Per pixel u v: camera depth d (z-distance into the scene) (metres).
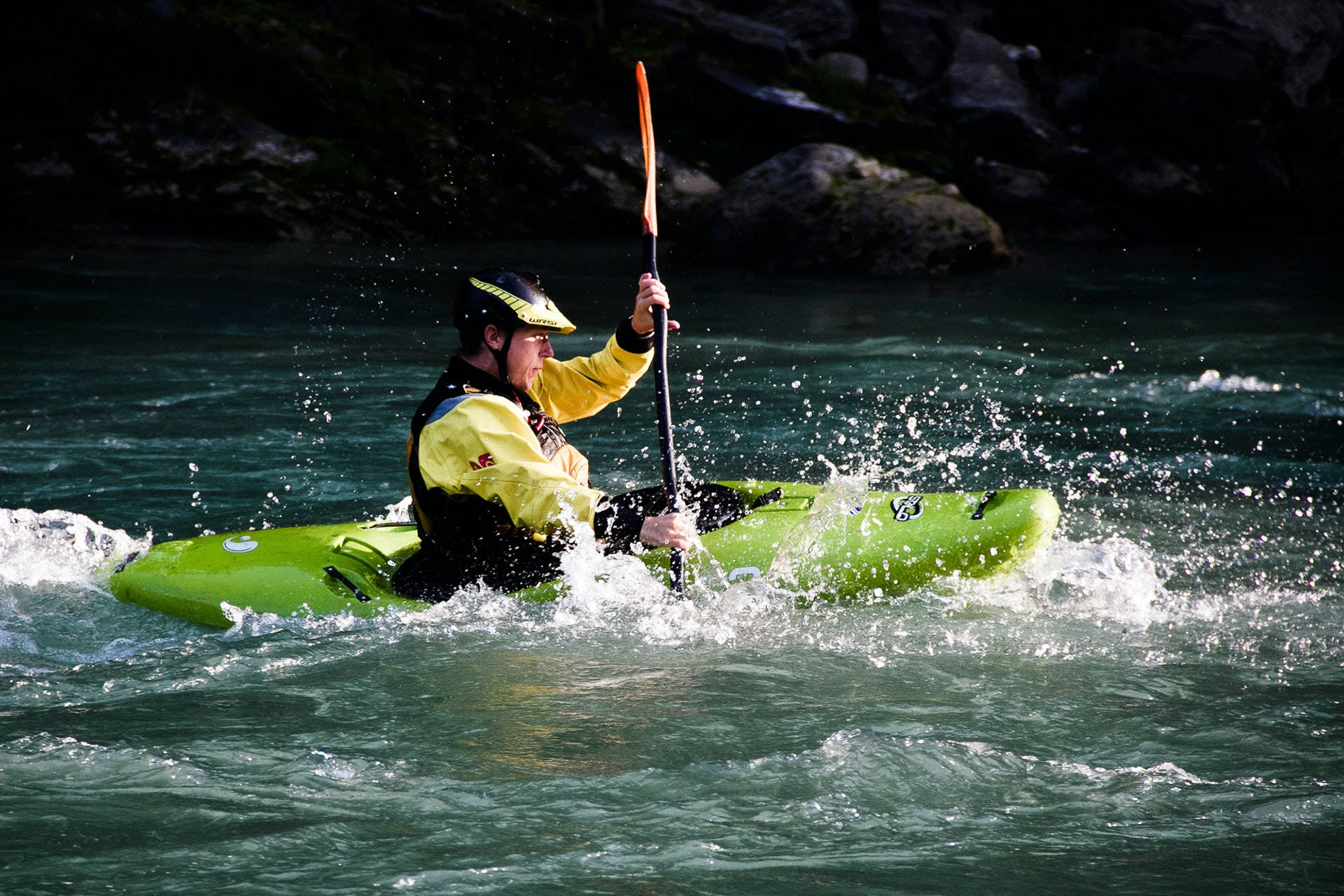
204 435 22.36
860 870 7.48
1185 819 8.20
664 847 7.80
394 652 12.01
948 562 13.65
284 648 12.18
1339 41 72.56
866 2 72.00
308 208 57.28
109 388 26.59
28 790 8.70
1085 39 73.50
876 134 63.62
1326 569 14.98
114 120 57.84
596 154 62.38
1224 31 68.06
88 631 12.83
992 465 20.80
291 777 8.91
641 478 20.12
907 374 29.27
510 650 12.01
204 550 14.55
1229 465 20.66
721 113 64.44
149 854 7.70
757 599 13.40
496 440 12.89
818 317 38.69
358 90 59.75
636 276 48.97
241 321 36.31
